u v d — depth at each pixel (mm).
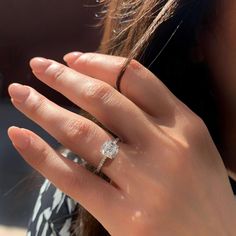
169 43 443
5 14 2156
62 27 2121
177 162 369
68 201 485
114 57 389
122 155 368
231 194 381
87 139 370
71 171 373
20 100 377
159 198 364
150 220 363
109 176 370
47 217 491
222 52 443
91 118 397
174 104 385
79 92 375
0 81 2148
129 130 372
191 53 449
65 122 372
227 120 464
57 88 378
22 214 1262
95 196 369
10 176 1516
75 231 469
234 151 470
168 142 372
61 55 2158
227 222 373
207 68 454
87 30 2082
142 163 367
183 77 458
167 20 427
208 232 367
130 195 366
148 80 381
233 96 454
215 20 436
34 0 2131
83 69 388
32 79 2105
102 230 443
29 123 1912
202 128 382
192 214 366
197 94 464
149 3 419
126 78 380
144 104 381
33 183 554
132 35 431
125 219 365
